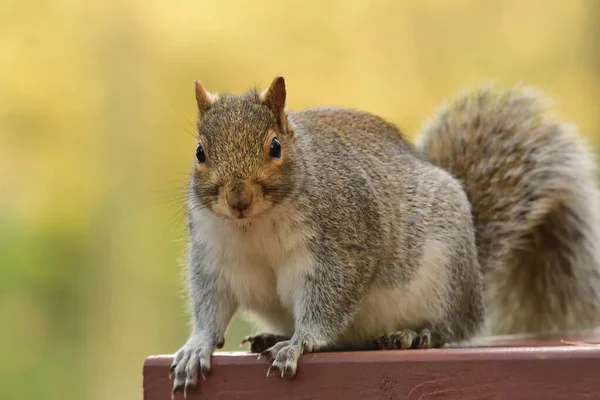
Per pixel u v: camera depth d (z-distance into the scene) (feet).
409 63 72.79
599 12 67.26
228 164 26.73
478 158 37.86
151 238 74.49
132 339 73.72
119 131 74.74
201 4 74.18
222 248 28.96
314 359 25.04
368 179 30.83
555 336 35.81
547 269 39.37
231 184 26.48
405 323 31.65
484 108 39.27
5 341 74.08
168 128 74.59
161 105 74.59
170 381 27.12
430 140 38.86
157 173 74.49
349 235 29.35
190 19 74.23
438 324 31.96
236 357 26.27
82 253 75.82
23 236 76.38
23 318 74.90
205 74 74.38
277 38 73.82
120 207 74.74
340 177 29.81
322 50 73.56
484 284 35.86
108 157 75.05
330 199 29.14
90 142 75.66
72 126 76.13
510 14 71.36
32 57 75.20
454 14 72.33
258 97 28.89
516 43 71.00
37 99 75.87
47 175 76.69
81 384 73.05
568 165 38.17
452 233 32.22
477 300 33.50
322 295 28.78
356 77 73.26
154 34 74.79
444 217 32.19
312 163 29.19
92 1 74.74
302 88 73.46
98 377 73.26
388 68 73.00
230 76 74.18
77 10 74.90
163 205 74.28
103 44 74.79
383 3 73.15
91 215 75.51
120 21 74.54
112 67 74.59
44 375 72.90
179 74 74.59
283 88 28.43
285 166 27.55
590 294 39.11
